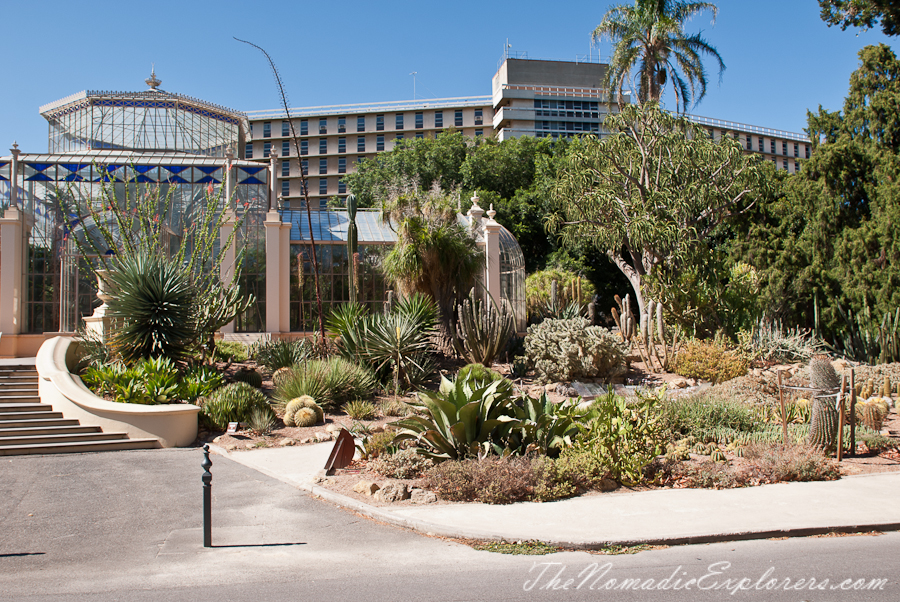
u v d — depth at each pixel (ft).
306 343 56.08
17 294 62.54
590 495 23.41
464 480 23.08
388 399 43.70
